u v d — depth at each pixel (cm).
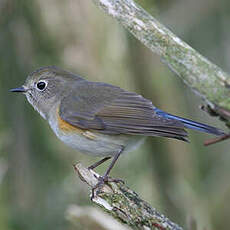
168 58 618
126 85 1249
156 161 1252
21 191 1162
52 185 1173
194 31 1335
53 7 1166
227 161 1318
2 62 1159
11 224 1141
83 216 940
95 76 1205
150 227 707
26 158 1162
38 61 1177
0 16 1152
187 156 1270
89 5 1180
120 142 899
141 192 1231
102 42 1204
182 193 1231
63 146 1187
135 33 640
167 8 1338
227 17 1337
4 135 1160
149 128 843
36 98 1025
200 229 1145
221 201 1219
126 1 654
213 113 592
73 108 936
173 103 1295
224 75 587
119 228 920
